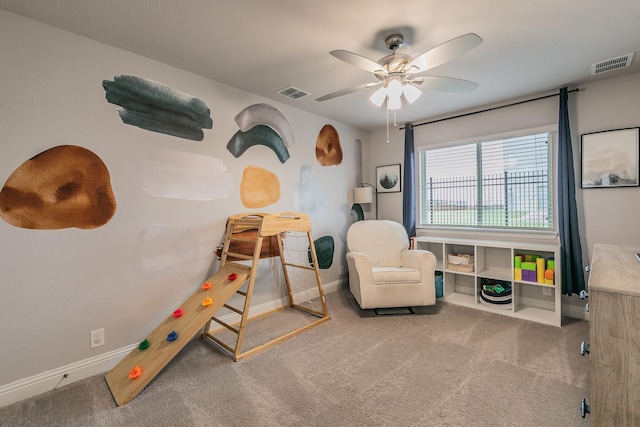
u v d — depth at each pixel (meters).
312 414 1.66
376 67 1.97
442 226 4.04
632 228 2.73
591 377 1.26
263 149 3.20
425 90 3.05
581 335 2.59
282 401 1.78
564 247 2.89
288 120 3.48
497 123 3.48
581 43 2.19
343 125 4.27
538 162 3.29
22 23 1.82
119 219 2.21
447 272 3.67
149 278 2.36
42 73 1.89
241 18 1.86
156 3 1.70
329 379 1.99
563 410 1.65
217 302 2.27
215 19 1.87
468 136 3.72
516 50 2.28
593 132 2.88
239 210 2.98
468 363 2.16
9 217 1.79
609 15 1.85
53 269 1.94
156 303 2.40
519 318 3.00
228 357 2.31
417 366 2.13
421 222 4.25
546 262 2.98
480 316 3.08
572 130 2.99
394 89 1.97
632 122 2.71
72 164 2.01
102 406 1.76
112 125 2.18
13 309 1.80
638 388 1.17
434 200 4.14
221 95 2.83
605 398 1.23
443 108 3.60
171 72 2.49
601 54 2.35
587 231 2.93
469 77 2.75
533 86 2.96
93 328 2.10
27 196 1.85
